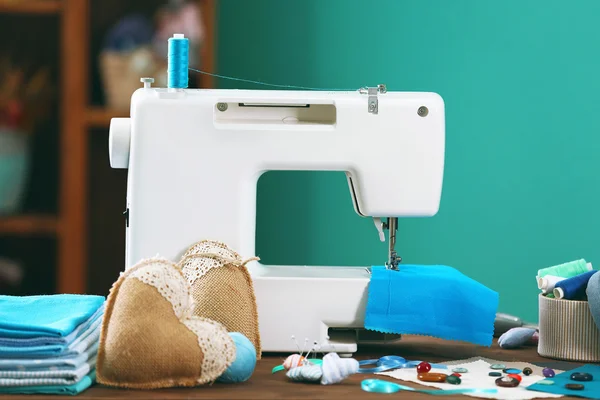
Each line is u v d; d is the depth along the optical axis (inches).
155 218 78.1
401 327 76.8
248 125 78.7
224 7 144.1
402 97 80.1
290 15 143.9
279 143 78.7
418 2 142.2
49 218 138.9
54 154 141.3
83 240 139.1
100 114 136.9
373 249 145.0
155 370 62.7
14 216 138.9
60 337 62.7
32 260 144.1
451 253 143.4
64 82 136.8
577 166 141.3
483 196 142.6
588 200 141.5
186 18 135.3
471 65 141.7
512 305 143.4
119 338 62.6
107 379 63.3
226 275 72.5
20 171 138.9
